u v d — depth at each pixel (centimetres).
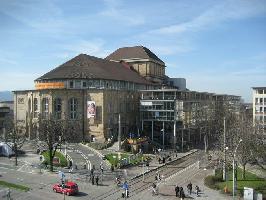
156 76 17050
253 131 8631
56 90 11544
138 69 16488
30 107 12219
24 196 5647
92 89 11500
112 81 12556
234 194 5734
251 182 6675
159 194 5959
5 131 11019
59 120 10269
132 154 9294
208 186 6506
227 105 17488
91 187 6266
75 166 7831
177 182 6844
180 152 10569
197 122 12962
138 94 12988
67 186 5781
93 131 11438
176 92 11619
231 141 8056
